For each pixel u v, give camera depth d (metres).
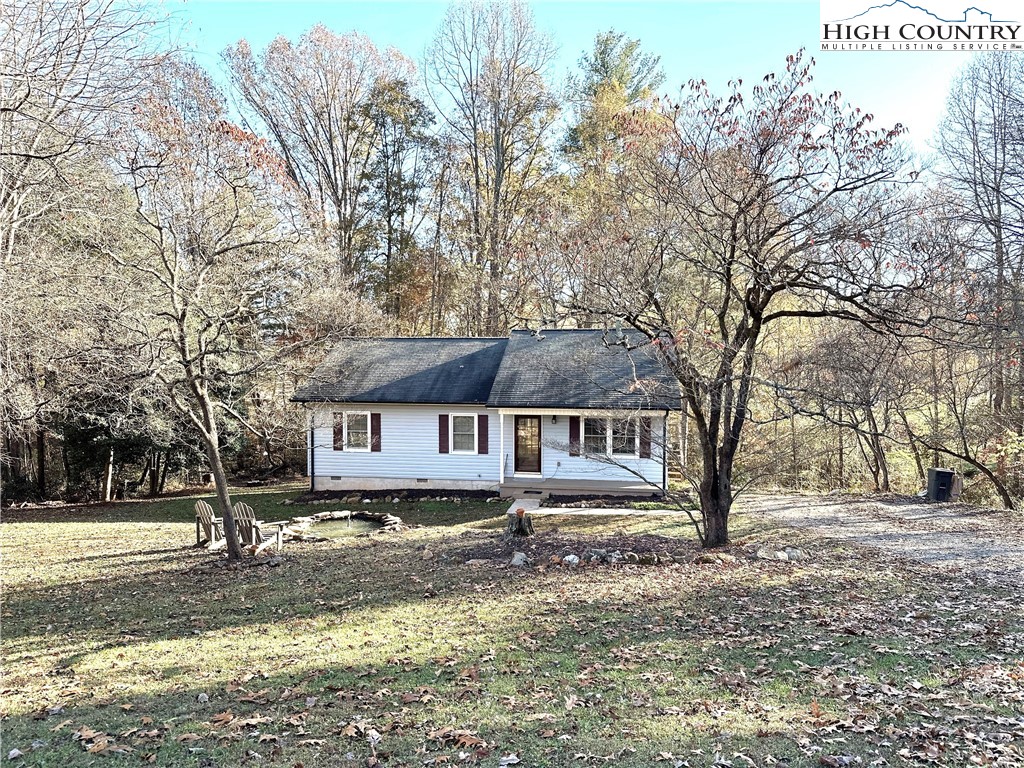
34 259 11.12
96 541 14.84
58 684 6.17
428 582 9.99
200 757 4.51
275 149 31.38
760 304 10.90
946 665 6.02
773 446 17.50
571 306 11.77
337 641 7.33
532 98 32.81
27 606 9.39
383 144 35.53
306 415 20.94
